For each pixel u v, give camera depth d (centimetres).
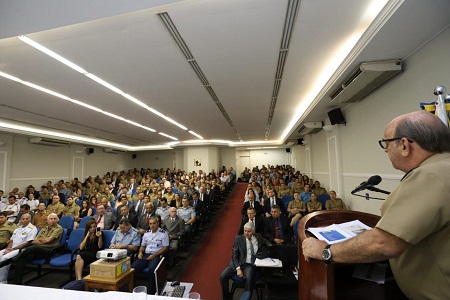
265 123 747
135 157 1531
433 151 67
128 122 677
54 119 605
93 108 516
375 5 207
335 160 529
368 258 59
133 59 297
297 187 676
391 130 74
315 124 612
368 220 99
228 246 456
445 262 56
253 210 401
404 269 65
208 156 1253
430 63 234
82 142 948
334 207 462
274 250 280
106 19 219
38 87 382
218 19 224
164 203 503
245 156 1555
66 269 371
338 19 227
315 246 72
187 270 360
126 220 348
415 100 259
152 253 322
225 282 280
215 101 489
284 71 345
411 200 57
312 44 272
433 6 185
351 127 446
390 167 321
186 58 300
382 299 79
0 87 378
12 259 317
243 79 371
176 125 746
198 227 532
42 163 845
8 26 187
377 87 346
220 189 883
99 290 228
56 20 180
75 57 287
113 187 886
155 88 402
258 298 279
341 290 83
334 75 331
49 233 356
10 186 729
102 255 242
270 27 238
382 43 240
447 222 55
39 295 112
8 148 725
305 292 82
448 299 55
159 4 166
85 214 545
